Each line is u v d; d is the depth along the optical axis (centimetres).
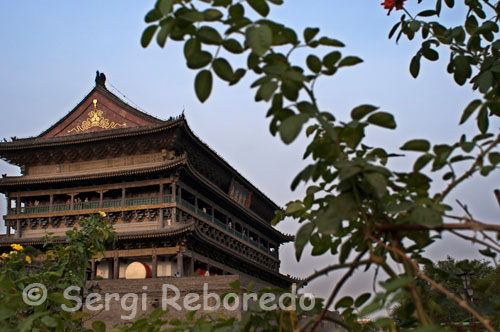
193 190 5338
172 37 258
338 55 262
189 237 4816
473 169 257
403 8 477
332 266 254
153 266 4838
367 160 253
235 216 6406
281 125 227
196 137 5153
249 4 254
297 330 267
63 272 914
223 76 260
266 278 7238
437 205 251
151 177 5019
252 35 235
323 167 282
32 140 5344
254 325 303
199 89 261
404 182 279
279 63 264
